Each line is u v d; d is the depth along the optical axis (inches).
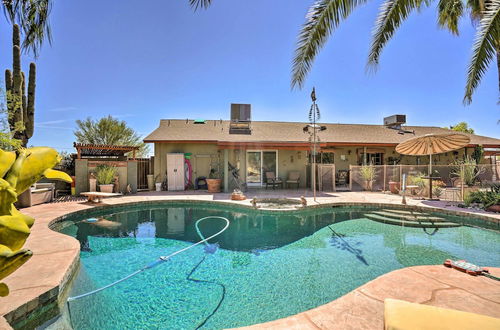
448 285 136.1
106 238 272.2
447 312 70.7
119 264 204.8
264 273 188.1
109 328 126.3
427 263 201.9
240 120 709.9
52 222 289.1
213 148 634.8
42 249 189.2
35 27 144.1
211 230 302.2
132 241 262.7
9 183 31.9
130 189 529.3
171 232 294.5
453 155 730.8
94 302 148.6
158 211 398.6
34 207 365.4
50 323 130.2
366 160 713.0
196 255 224.4
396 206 391.9
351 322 105.3
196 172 626.8
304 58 243.1
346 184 677.3
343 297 125.2
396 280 142.1
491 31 206.1
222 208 415.8
